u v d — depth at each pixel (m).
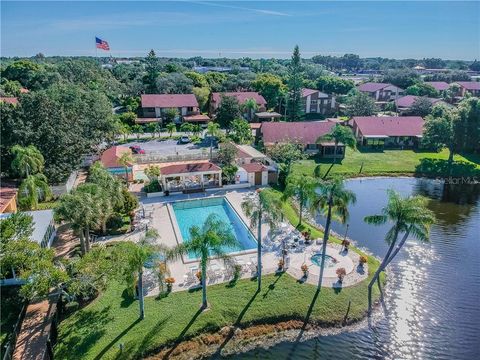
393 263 36.31
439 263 36.59
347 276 32.66
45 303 28.02
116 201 38.16
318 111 108.81
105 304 28.22
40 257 27.08
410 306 30.20
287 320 27.98
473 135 64.38
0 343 23.94
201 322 26.86
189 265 33.34
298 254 35.78
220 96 94.38
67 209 30.69
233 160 58.56
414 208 27.73
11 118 46.53
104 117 65.56
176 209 47.53
